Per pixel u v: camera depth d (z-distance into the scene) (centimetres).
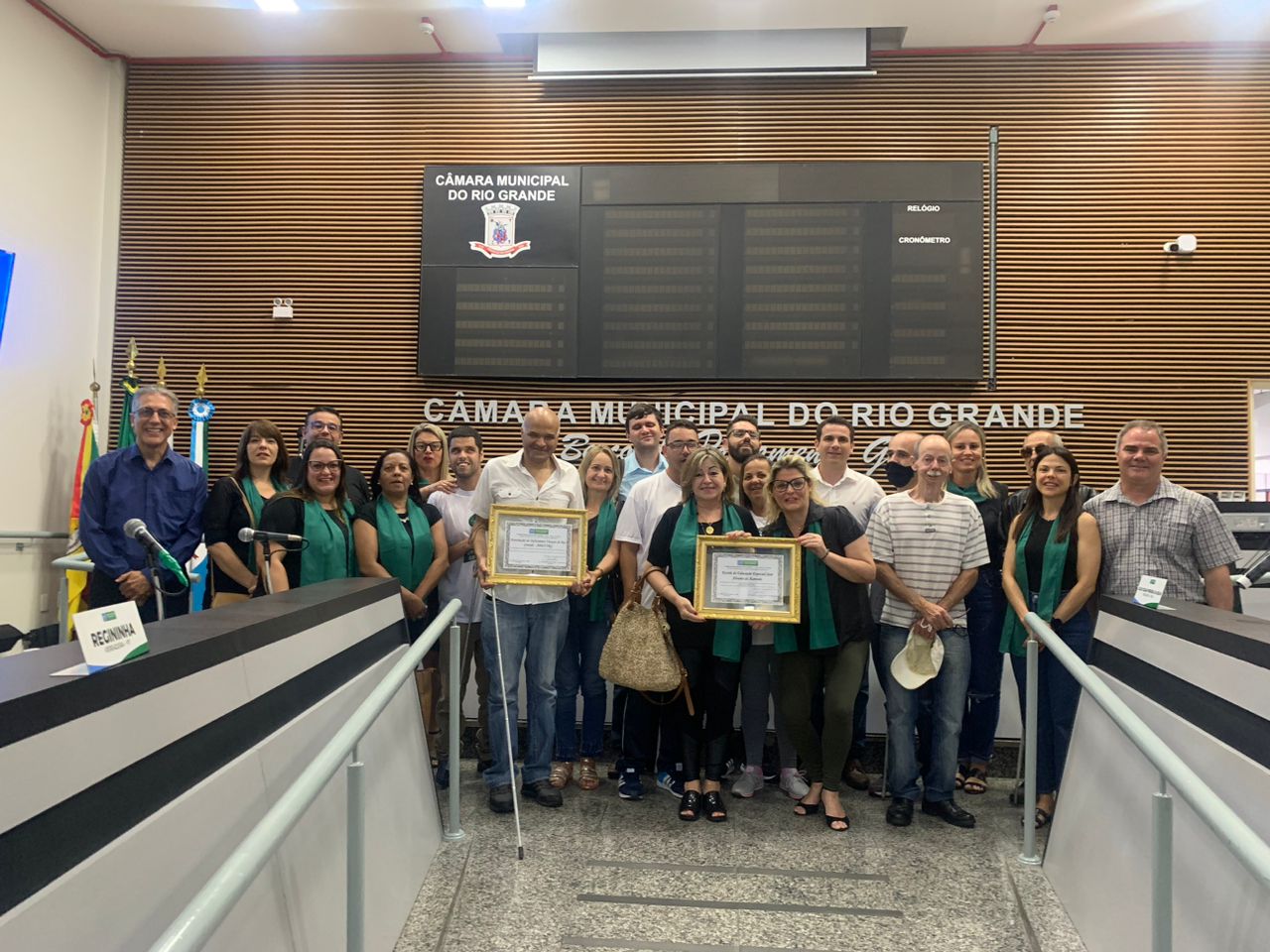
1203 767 187
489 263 588
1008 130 583
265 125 612
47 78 558
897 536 335
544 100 602
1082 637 318
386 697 192
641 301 583
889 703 338
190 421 600
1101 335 573
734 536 320
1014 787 366
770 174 580
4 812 99
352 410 600
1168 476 566
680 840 308
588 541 365
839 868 287
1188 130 575
